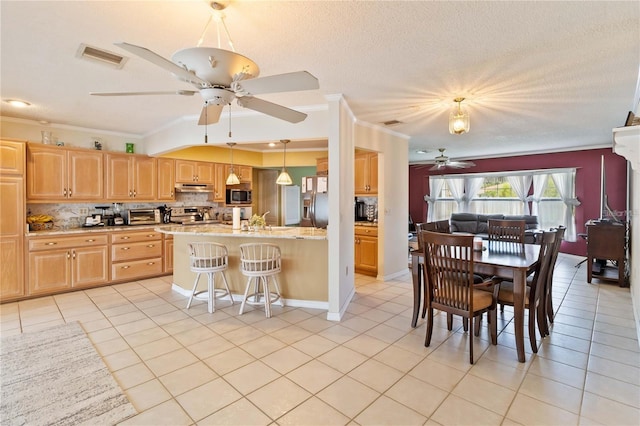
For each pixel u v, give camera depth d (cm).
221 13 189
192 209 619
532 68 268
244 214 686
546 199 727
